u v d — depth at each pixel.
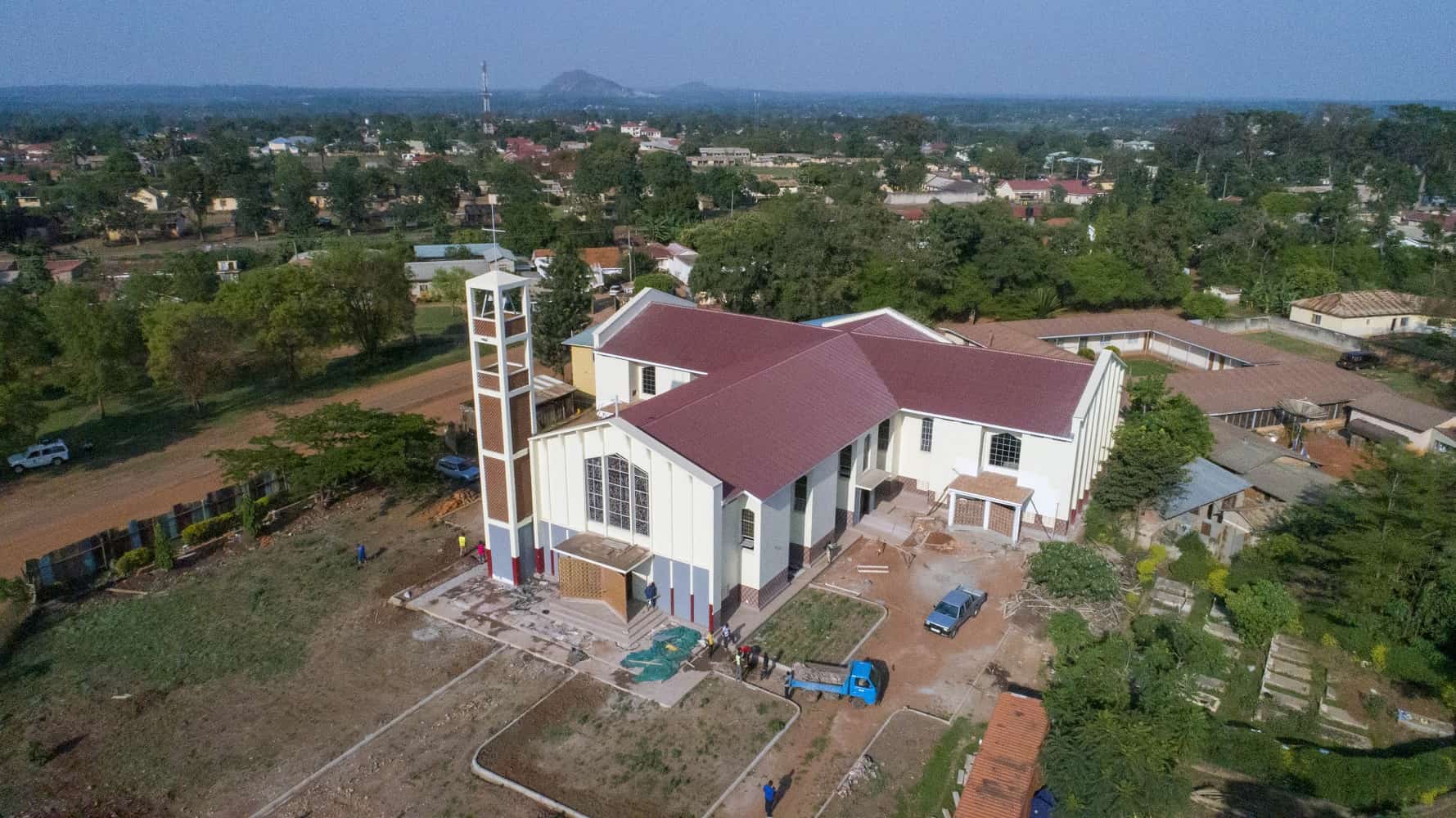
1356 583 38.84
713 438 38.62
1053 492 44.62
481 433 39.22
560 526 39.91
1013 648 36.38
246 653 36.19
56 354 68.44
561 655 35.53
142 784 29.22
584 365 68.50
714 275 87.94
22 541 47.19
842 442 42.12
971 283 94.12
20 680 34.56
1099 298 97.50
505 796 28.67
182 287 91.38
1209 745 30.64
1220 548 46.25
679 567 36.66
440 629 37.56
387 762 30.09
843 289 88.44
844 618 38.38
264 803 28.39
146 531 44.19
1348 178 174.00
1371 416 65.12
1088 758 26.12
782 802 28.47
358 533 46.44
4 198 174.25
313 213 175.12
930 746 30.88
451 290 107.31
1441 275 95.81
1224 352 78.75
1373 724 33.47
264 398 72.06
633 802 28.38
